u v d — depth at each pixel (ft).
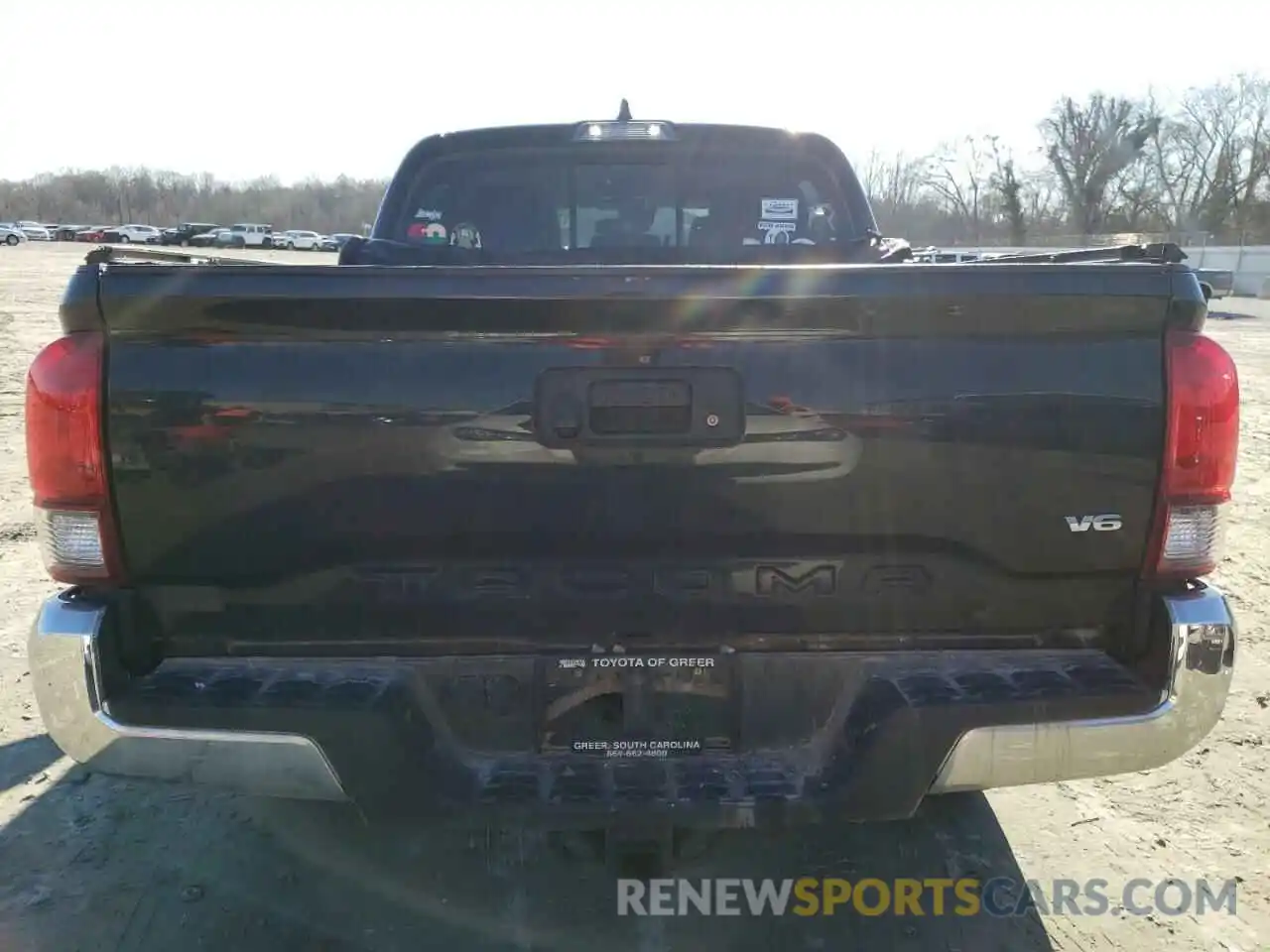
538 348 6.72
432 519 6.89
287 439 6.77
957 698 6.91
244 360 6.70
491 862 9.53
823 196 13.65
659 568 7.08
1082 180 185.16
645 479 6.86
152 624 7.14
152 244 197.77
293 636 7.18
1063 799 10.73
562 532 6.93
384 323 6.64
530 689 7.18
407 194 13.48
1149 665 7.16
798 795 6.87
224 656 7.22
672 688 7.19
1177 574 7.11
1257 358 55.06
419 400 6.75
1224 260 139.33
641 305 6.61
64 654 6.76
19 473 24.16
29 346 49.55
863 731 6.97
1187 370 6.82
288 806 10.47
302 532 6.90
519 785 6.91
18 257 156.35
